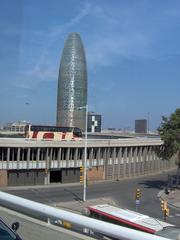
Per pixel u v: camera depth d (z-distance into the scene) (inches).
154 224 1364.4
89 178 4510.3
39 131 4205.2
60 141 4247.0
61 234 392.2
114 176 4808.1
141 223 1380.4
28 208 428.1
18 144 4008.4
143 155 5334.6
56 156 4279.0
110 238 350.0
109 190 3767.2
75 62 7234.3
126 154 4972.9
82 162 4436.5
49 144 4173.2
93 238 372.5
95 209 1577.3
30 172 4131.4
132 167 5103.3
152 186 4094.5
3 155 3983.8
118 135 7258.9
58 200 3107.8
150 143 5398.6
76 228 399.2
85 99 7337.6
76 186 4045.3
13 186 3983.8
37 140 4156.0
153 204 3061.0
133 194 3528.5
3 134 6830.7
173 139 3777.1
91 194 3476.9
